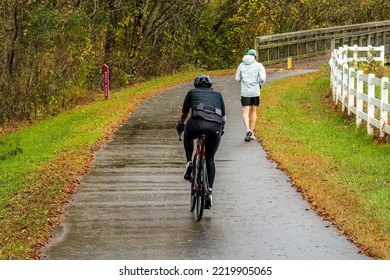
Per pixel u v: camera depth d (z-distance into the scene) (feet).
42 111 120.47
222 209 52.19
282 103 108.37
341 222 47.09
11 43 119.65
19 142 90.43
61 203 54.90
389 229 45.03
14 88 119.34
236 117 97.40
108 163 70.18
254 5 192.34
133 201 55.21
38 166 70.74
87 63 138.92
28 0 119.75
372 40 215.31
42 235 46.09
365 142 78.02
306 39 195.42
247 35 199.31
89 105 120.47
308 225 47.70
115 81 158.40
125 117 100.94
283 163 67.26
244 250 42.60
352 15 245.65
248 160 70.33
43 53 124.67
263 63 179.32
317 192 55.47
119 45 164.86
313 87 125.80
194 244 43.91
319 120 93.45
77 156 73.92
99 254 42.27
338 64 104.06
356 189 56.13
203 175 48.37
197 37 193.47
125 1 163.94
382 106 76.64
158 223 48.93
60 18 129.39
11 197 57.98
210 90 51.52
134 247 43.52
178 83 146.30
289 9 219.20
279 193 56.80
